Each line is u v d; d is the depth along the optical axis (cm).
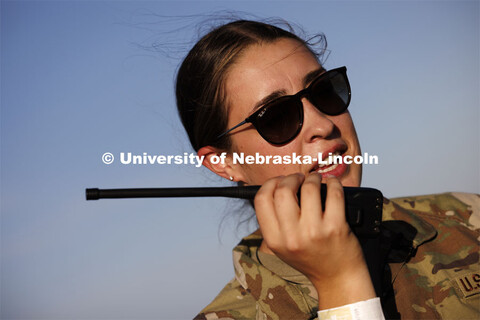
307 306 180
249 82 192
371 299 129
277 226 131
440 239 196
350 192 143
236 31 202
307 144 184
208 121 210
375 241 163
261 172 195
